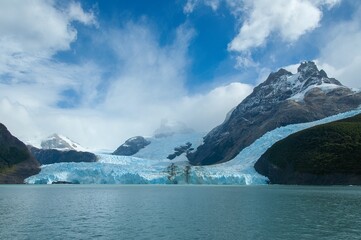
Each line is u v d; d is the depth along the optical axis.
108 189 185.50
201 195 132.50
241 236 55.44
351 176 188.50
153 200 115.12
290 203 97.25
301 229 59.91
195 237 55.19
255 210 84.19
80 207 95.19
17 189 186.25
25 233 58.47
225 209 87.12
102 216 77.38
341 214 75.69
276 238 53.97
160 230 60.59
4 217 75.56
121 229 61.69
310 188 164.62
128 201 112.19
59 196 133.50
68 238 55.06
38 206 97.31
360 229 59.44
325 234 56.06
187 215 77.62
